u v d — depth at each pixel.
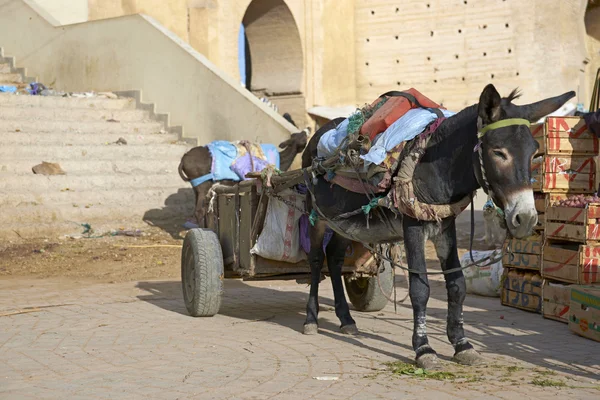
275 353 6.10
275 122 15.50
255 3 24.41
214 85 16.72
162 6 21.28
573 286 7.01
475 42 26.05
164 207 15.27
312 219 6.77
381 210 5.88
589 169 7.98
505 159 4.92
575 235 7.45
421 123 5.52
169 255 12.42
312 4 25.59
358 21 27.66
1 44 20.72
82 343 6.48
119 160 15.73
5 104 16.45
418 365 5.60
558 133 7.89
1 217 13.37
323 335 6.84
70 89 19.39
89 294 9.27
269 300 8.97
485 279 9.29
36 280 10.43
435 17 26.59
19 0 20.27
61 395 4.92
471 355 5.70
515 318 7.82
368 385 5.11
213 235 7.78
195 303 7.63
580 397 4.82
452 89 26.44
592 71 29.08
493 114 4.97
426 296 5.64
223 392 4.95
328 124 7.16
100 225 14.30
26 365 5.73
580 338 6.77
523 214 4.83
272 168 7.14
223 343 6.47
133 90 18.33
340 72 27.05
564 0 24.84
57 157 15.36
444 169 5.34
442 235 5.68
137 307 8.36
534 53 25.14
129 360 5.87
